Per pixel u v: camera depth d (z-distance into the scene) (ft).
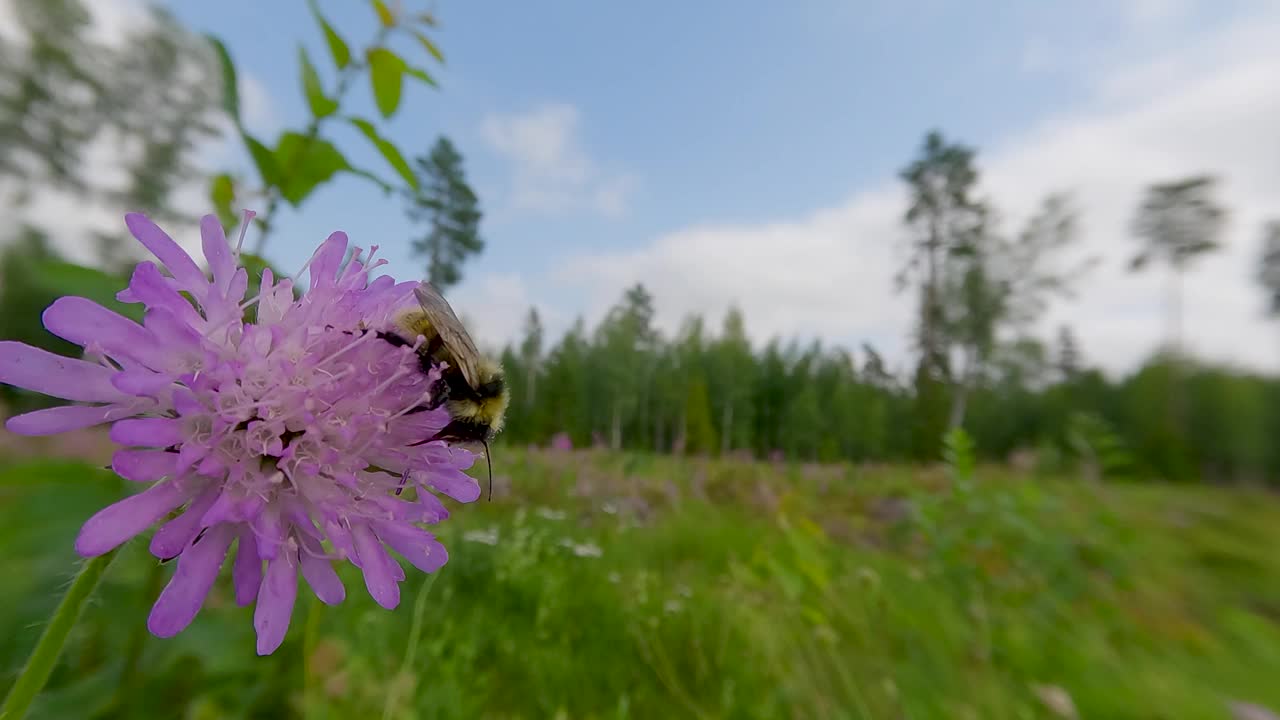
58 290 0.18
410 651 0.27
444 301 0.20
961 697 0.35
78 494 0.21
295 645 0.25
